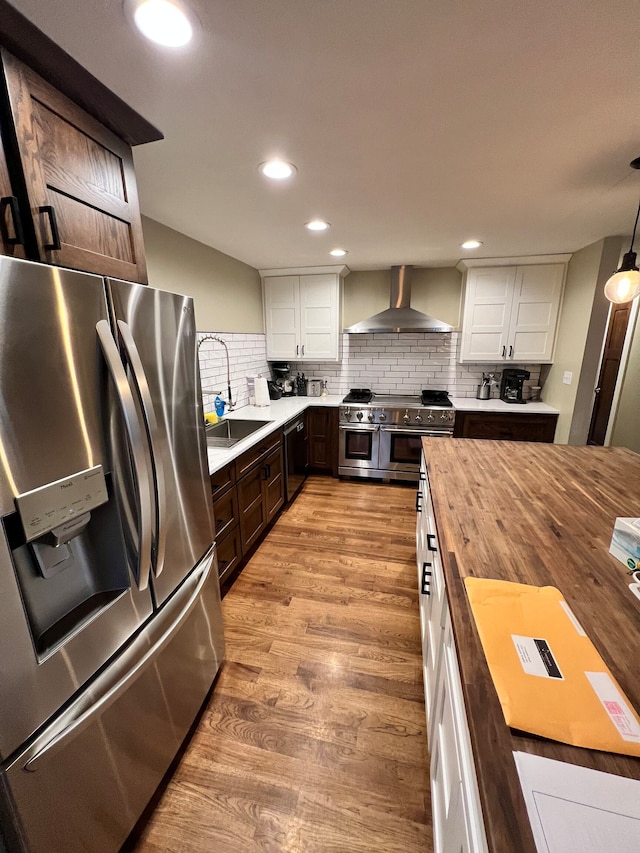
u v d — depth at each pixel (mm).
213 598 1541
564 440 3191
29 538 740
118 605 987
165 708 1216
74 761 878
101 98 1008
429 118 1218
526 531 1201
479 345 3553
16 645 731
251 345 3670
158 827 1138
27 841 776
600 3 792
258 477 2525
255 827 1133
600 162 1528
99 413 901
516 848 435
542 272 3301
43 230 863
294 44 893
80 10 771
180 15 802
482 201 1959
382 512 3168
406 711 1476
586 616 819
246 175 1620
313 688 1578
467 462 1904
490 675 671
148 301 1090
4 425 690
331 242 2758
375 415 3639
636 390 3605
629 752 539
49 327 772
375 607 2043
